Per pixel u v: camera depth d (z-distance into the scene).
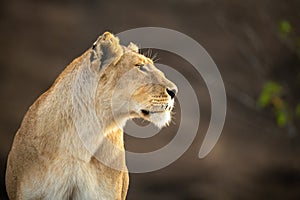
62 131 6.96
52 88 7.23
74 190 7.12
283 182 14.48
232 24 16.39
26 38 17.97
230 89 15.61
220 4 17.03
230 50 16.75
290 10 14.99
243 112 15.40
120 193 7.36
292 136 13.59
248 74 16.08
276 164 14.70
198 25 17.64
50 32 18.12
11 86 16.52
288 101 13.77
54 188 7.00
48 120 7.01
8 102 16.03
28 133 7.14
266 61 14.93
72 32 18.12
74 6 19.05
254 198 14.10
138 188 14.25
